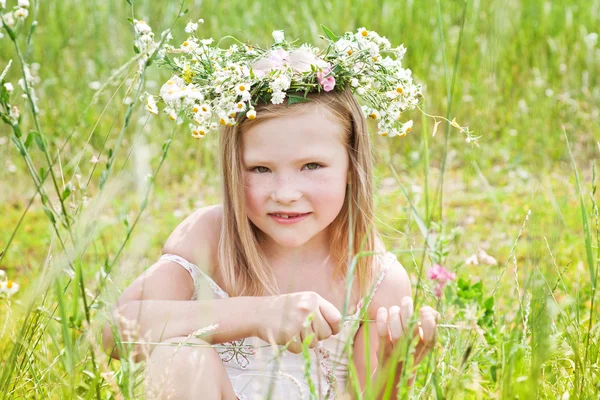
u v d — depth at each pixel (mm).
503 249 3832
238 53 2350
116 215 4145
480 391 2033
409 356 1735
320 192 2189
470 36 6141
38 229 4453
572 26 6559
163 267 2338
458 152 5242
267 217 2217
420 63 6195
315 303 2064
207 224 2449
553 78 6113
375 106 2359
